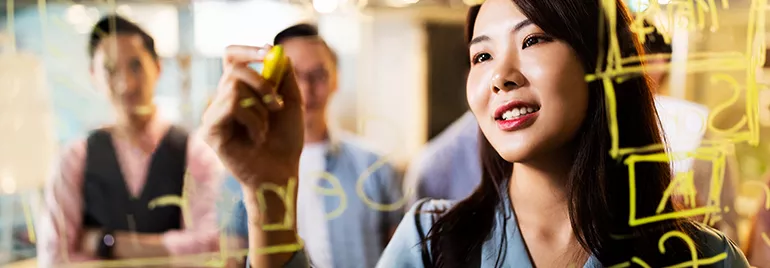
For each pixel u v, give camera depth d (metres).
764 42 0.66
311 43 0.72
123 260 0.74
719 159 0.66
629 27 0.59
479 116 0.59
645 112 0.60
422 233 0.65
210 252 0.72
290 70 0.60
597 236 0.60
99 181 0.77
